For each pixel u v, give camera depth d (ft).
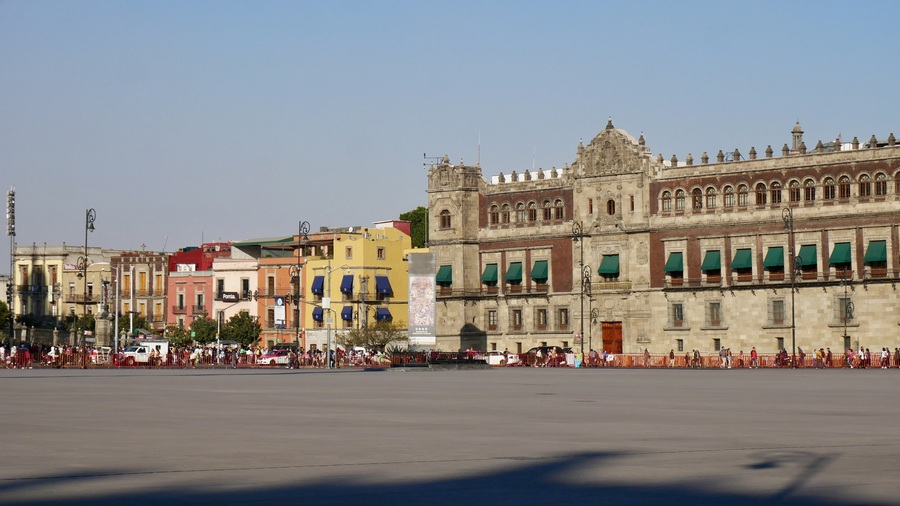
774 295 549.13
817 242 541.34
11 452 114.32
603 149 593.83
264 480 94.89
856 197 532.73
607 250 592.19
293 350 560.20
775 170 551.59
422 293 505.25
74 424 147.64
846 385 281.54
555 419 157.38
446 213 632.79
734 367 531.09
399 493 88.28
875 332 526.16
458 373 414.21
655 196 580.71
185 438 128.36
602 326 594.65
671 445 119.85
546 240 609.42
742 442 122.72
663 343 576.61
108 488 90.68
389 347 629.10
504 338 620.08
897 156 524.11
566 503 83.56
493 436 130.82
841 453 111.86
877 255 526.16
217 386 272.10
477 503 83.71
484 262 627.87
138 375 366.63
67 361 496.23
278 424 148.15
